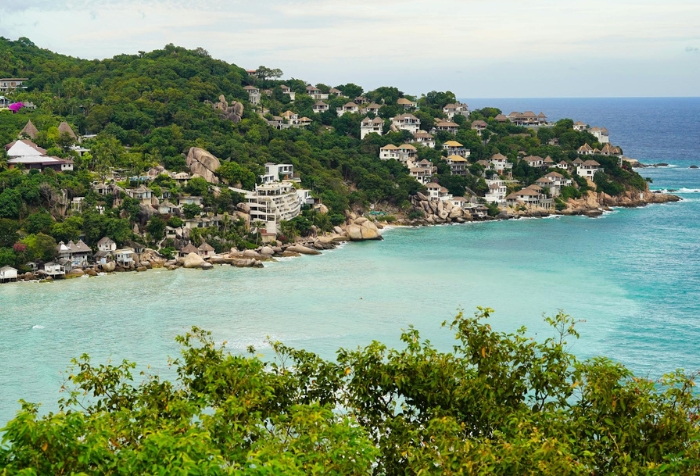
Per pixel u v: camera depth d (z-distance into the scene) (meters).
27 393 86.25
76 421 32.41
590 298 130.62
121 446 35.00
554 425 38.19
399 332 109.69
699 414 39.62
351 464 33.75
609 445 38.06
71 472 29.88
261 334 108.50
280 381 43.25
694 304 126.50
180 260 162.38
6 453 30.56
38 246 153.12
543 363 42.88
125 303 127.31
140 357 98.19
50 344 103.88
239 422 37.59
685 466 35.03
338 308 123.62
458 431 38.38
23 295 133.25
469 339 44.12
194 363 44.62
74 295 133.25
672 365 95.69
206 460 30.47
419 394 43.06
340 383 45.34
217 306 125.06
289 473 30.11
